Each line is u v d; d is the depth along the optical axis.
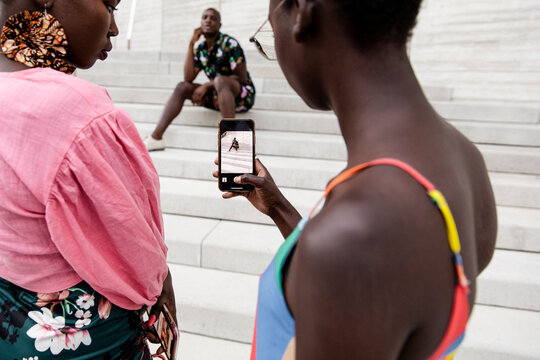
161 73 5.34
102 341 0.95
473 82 4.58
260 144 3.46
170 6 7.16
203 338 2.18
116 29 1.01
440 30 4.65
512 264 2.29
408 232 0.42
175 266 2.52
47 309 0.89
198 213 2.85
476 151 0.63
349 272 0.40
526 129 3.36
